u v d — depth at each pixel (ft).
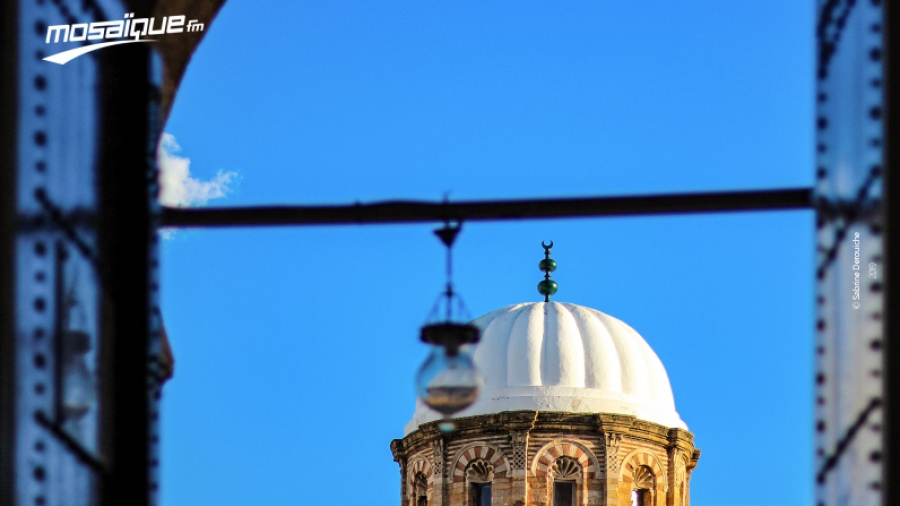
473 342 71.97
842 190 57.47
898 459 51.39
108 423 58.54
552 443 256.52
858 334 55.01
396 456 270.87
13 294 52.95
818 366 59.57
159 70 62.44
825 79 60.18
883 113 53.01
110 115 60.64
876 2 54.24
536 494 254.27
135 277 59.77
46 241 56.03
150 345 59.47
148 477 58.54
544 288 277.64
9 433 52.24
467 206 66.39
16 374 53.06
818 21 61.00
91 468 57.93
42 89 56.49
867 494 53.72
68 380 56.80
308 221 66.74
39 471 54.44
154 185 60.95
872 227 54.03
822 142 60.34
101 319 59.21
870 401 53.62
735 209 64.64
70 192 58.39
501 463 256.93
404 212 66.59
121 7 64.80
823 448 58.70
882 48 53.36
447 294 71.46
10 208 53.01
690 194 64.95
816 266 60.34
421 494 264.72
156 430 59.82
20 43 54.44
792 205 64.08
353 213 66.59
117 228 59.98
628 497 255.91
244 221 66.54
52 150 57.06
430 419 264.72
